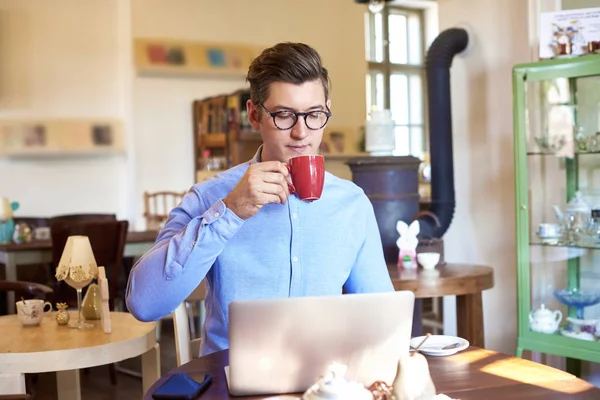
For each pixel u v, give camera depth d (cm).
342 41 793
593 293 305
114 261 412
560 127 316
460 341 169
